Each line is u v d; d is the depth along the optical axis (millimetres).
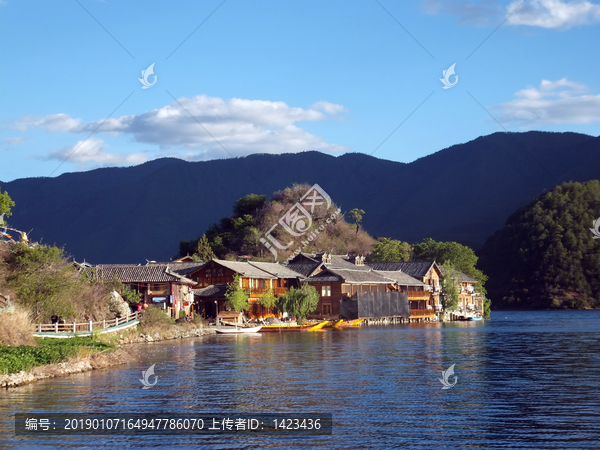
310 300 98250
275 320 93812
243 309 93500
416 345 60688
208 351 54906
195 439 23234
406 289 122438
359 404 28906
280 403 29281
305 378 37062
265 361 46250
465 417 26094
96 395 31344
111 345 50219
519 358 47625
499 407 28016
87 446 22500
